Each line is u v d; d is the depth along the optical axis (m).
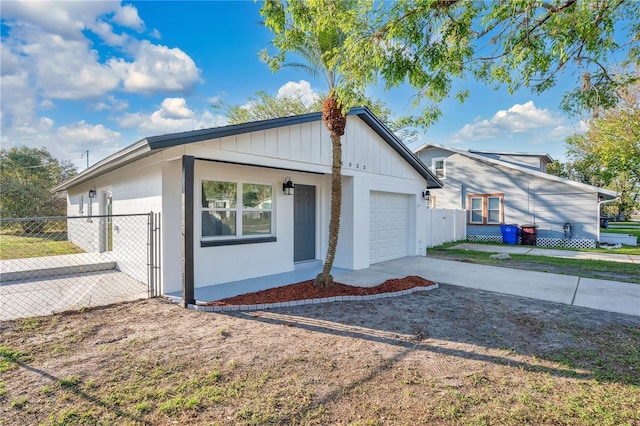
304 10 4.41
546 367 3.46
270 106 23.44
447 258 11.20
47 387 2.99
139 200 7.14
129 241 7.73
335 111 6.11
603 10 3.89
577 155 25.16
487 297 6.27
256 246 7.58
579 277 8.12
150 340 4.09
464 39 4.32
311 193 9.08
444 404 2.77
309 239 9.05
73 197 14.87
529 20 4.10
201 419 2.55
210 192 6.84
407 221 11.48
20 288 6.65
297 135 7.24
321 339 4.18
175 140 5.07
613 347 3.98
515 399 2.85
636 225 34.03
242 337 4.22
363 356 3.70
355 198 8.74
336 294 6.10
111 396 2.85
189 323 4.72
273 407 2.71
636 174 17.66
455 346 4.00
